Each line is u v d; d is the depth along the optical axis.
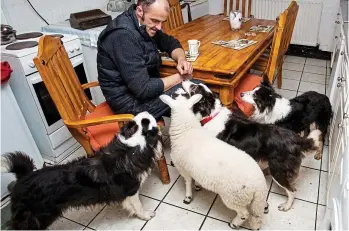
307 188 1.79
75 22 2.54
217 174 1.29
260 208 1.36
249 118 1.83
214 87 1.85
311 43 3.76
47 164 2.26
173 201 1.78
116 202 1.51
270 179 1.87
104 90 1.76
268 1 3.76
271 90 1.83
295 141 1.49
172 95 1.61
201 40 2.32
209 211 1.69
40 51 1.42
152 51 1.77
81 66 2.36
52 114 2.12
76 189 1.36
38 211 1.33
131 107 1.74
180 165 1.53
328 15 3.53
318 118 1.88
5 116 1.81
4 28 2.07
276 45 1.98
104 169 1.40
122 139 1.44
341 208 1.01
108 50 1.62
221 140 1.52
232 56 1.94
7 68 1.76
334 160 1.52
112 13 3.16
